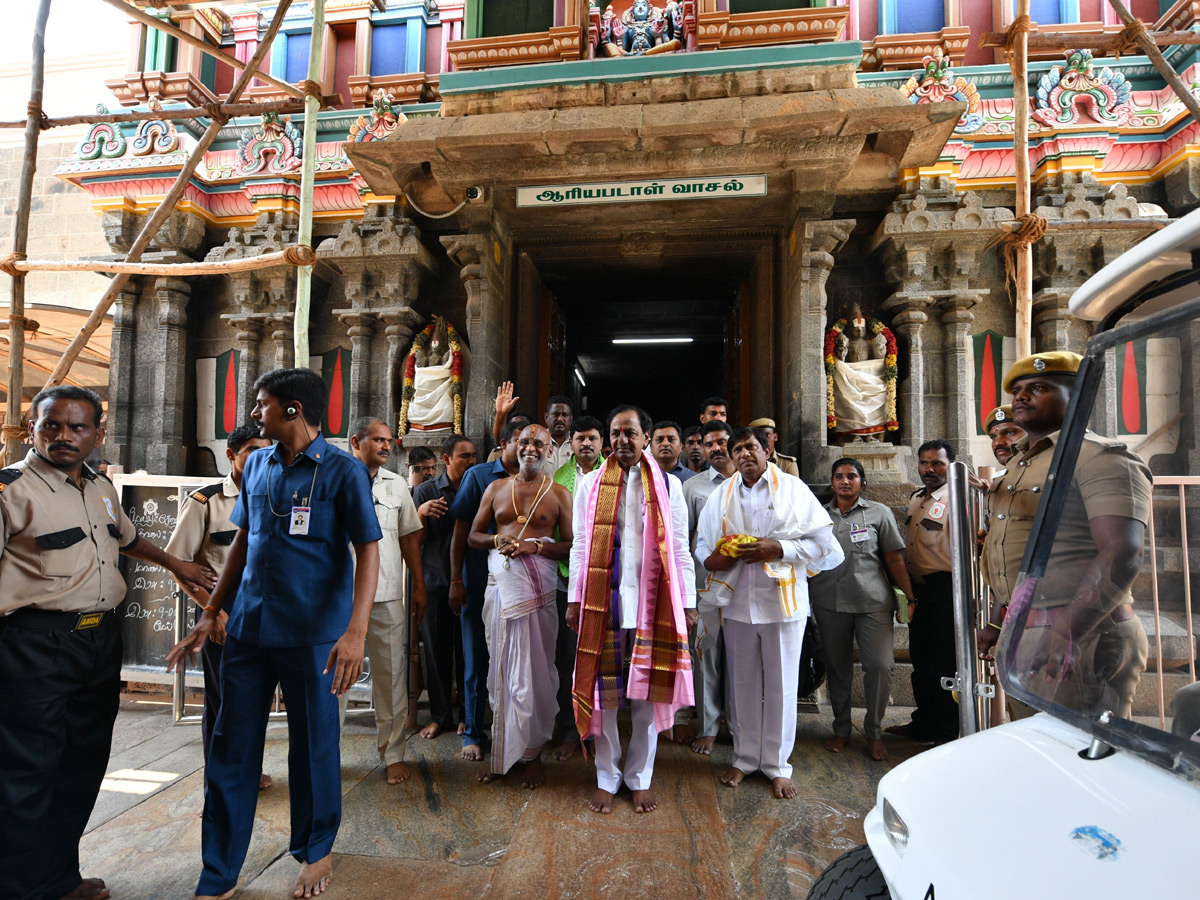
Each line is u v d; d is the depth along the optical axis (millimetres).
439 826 2691
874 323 5352
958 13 5820
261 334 6348
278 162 6215
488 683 3506
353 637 2225
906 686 4387
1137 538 1335
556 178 4809
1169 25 5441
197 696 4477
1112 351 1438
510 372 5680
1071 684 1294
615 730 2912
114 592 2312
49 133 9328
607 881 2297
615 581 2982
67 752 2211
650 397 12469
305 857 2242
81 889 2197
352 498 2299
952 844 1051
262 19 6820
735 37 5172
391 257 5555
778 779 2969
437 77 6441
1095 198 5297
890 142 4520
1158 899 789
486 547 3277
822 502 4707
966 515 1827
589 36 5391
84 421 2166
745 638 3113
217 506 3031
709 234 5531
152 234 3383
